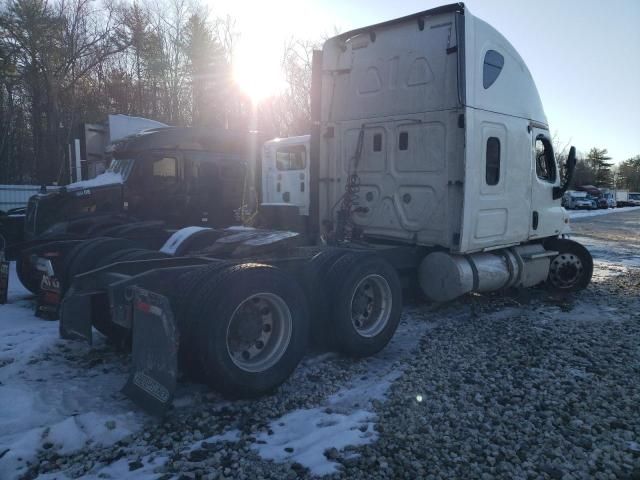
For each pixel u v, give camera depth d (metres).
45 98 31.25
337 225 7.34
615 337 5.78
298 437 3.47
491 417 3.73
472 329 6.12
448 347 5.38
